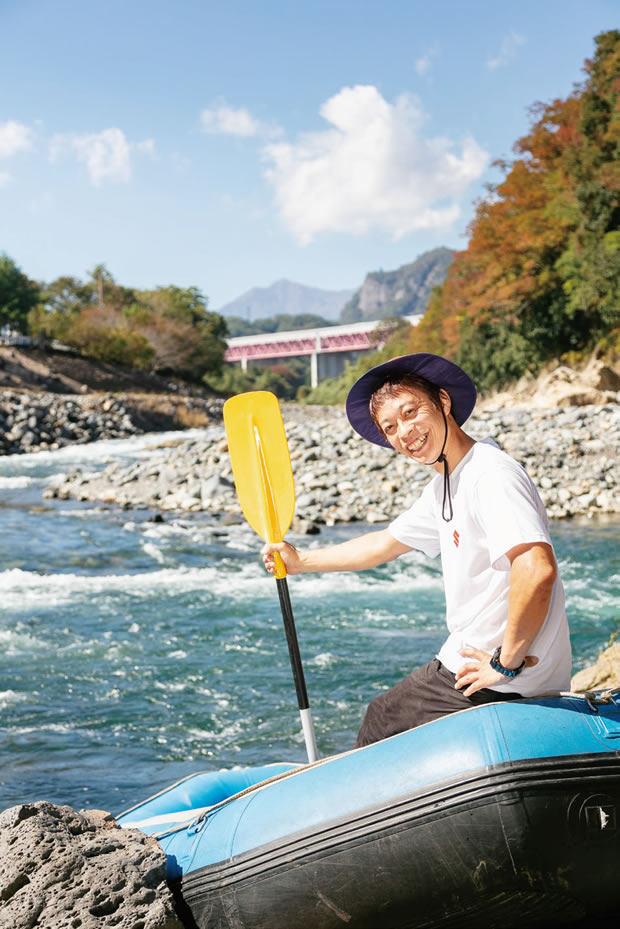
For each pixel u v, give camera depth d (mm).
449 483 2414
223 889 2377
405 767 2260
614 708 2270
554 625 2307
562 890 2156
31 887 2320
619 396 29953
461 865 2154
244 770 3207
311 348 139250
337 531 13172
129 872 2359
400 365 2465
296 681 2943
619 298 39156
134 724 5418
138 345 62375
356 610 8383
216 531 13352
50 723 5438
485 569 2346
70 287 83750
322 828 2279
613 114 40625
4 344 55875
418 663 6582
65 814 2557
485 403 41469
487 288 44219
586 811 2111
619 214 40844
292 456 18078
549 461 16359
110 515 15242
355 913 2270
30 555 11492
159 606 8633
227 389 90188
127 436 37750
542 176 43781
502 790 2102
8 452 31719
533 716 2225
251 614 8273
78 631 7684
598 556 10633
